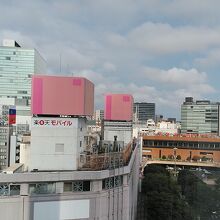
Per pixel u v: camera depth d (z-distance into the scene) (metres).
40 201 34.47
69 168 37.97
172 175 122.56
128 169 44.59
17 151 87.88
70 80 37.97
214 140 150.38
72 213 35.78
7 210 33.28
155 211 75.38
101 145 57.31
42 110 37.47
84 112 38.56
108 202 38.91
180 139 161.38
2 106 127.62
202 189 81.81
